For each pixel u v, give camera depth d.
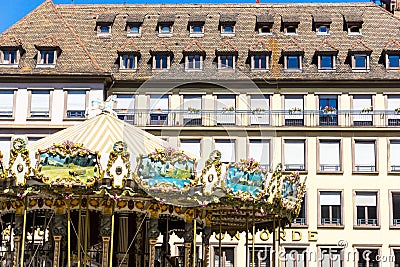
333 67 50.59
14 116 48.88
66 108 48.94
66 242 24.92
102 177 21.48
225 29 53.28
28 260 24.58
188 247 24.55
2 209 24.83
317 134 49.06
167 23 53.62
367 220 48.09
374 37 52.44
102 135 24.70
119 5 55.91
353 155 48.78
